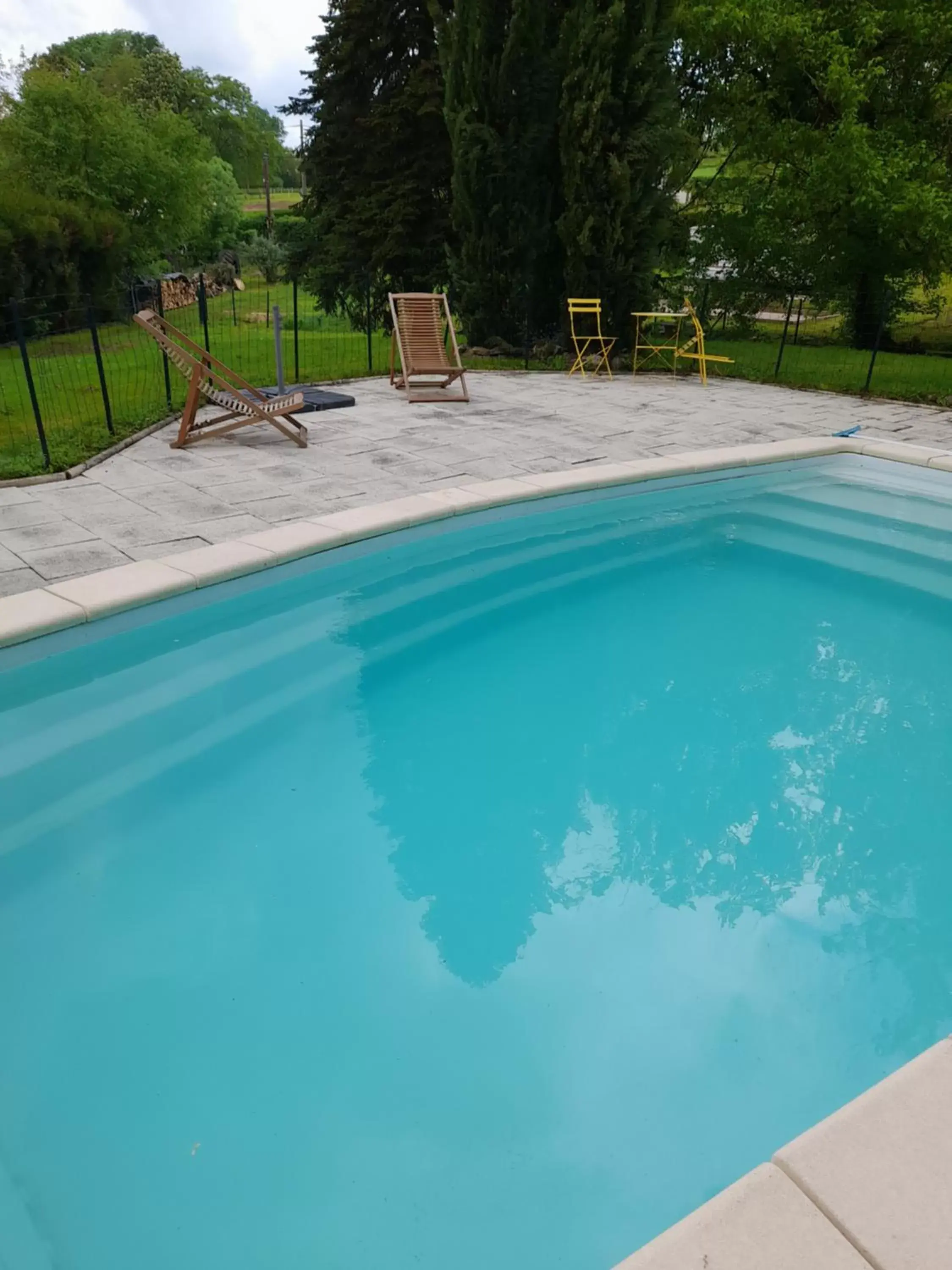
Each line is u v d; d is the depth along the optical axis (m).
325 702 4.25
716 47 16.02
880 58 14.86
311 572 5.08
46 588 4.36
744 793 3.79
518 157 12.28
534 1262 1.90
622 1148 2.17
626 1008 2.64
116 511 5.63
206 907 2.94
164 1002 2.56
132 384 10.65
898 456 8.03
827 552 6.42
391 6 17.25
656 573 6.02
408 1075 2.37
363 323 19.38
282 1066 2.37
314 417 8.73
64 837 3.19
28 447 6.90
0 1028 2.45
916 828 3.59
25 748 3.65
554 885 3.17
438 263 17.78
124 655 4.34
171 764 3.65
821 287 17.22
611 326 13.05
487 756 3.95
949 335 20.89
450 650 4.88
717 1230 1.53
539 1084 2.35
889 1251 1.49
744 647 5.09
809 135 15.88
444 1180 2.08
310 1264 1.89
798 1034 2.56
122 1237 1.92
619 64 11.63
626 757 4.00
